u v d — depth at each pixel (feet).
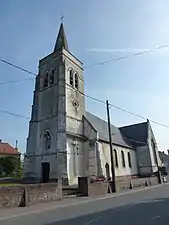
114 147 119.75
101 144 103.76
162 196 56.95
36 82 115.34
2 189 43.70
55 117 98.12
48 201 51.98
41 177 93.45
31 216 36.24
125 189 81.82
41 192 51.16
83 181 64.80
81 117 109.09
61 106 98.32
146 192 70.59
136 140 154.81
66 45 119.55
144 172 142.20
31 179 94.53
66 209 41.98
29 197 47.93
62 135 92.68
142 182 99.09
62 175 85.51
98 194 66.49
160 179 121.39
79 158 97.76
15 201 45.24
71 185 84.94
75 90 110.22
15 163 156.04
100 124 128.77
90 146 100.89
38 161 97.91
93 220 29.71
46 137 99.76
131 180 89.30
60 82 102.89
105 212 35.81
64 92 101.50
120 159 123.85
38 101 110.11
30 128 105.70
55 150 92.43
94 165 96.48
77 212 37.40
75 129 101.96
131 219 29.43
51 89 106.01
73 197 59.72
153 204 42.80
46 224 28.96
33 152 100.27
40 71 117.39
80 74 118.52
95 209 39.60
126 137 159.94
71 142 95.76
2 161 153.48
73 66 114.62
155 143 160.04
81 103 111.96
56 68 108.88
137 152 149.28
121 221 28.37
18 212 39.29
